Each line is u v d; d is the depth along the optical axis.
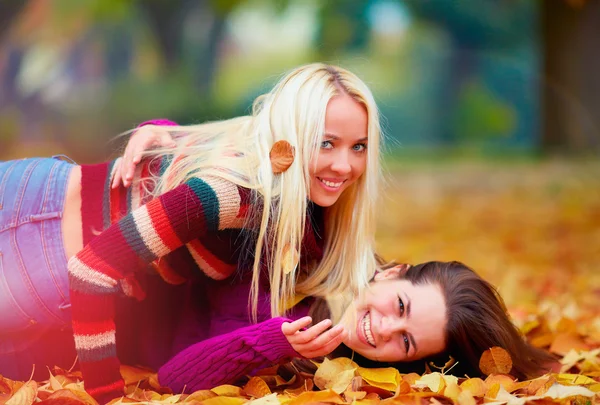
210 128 5.18
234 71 44.66
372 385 4.62
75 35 29.66
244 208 4.57
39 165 5.07
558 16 20.72
